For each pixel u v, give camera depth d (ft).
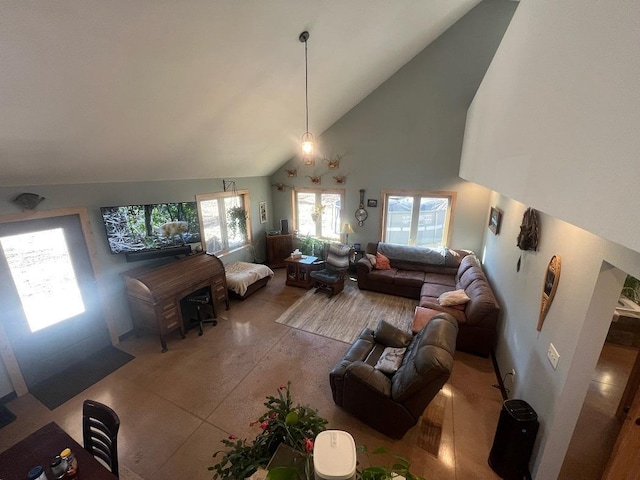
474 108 12.48
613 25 2.79
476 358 12.14
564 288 6.63
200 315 14.08
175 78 8.44
